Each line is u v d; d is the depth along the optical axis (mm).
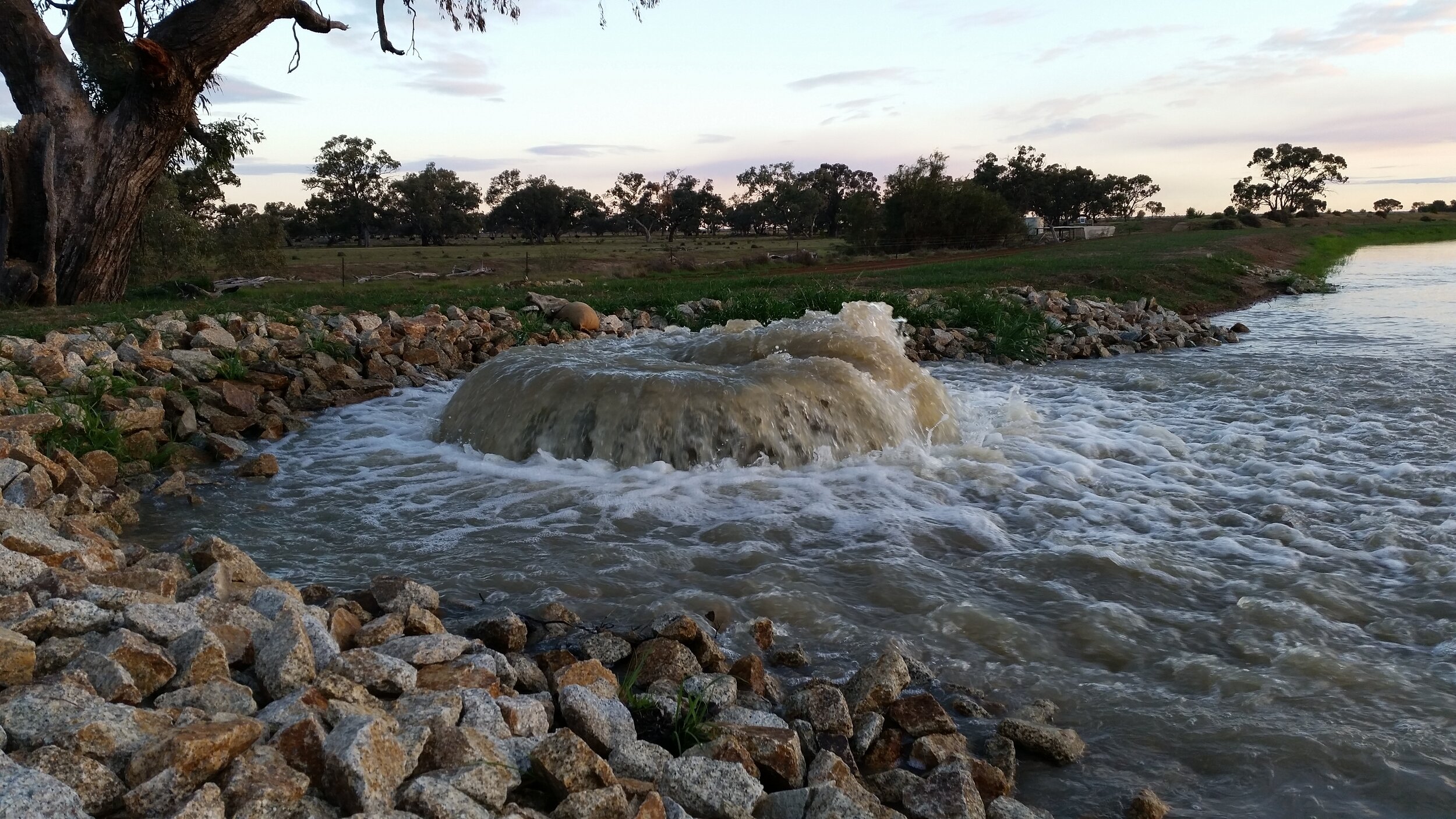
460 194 118000
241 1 20031
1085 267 31156
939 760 4004
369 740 3059
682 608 5602
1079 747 4164
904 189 63781
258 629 4250
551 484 8219
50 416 8258
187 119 21125
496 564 6355
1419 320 22641
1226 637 5363
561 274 45719
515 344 14602
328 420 10867
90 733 3031
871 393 9516
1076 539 6949
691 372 9430
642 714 4262
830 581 6137
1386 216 131750
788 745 3814
